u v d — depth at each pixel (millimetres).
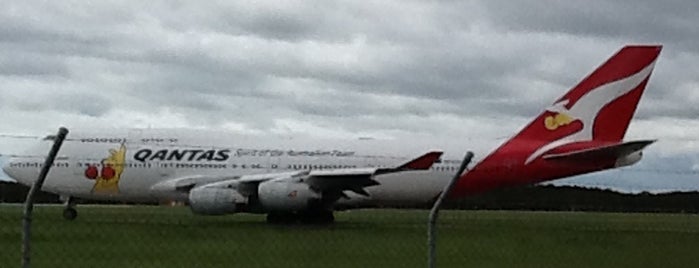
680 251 26703
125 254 24328
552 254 25562
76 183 47812
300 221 46094
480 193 47500
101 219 46812
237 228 38906
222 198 43094
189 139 48188
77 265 21422
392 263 22594
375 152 46969
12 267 20734
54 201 57844
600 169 46469
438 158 43906
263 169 47031
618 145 43750
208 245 28250
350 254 25375
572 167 46250
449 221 51656
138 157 47688
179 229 36250
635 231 37406
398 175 46812
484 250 26953
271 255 24734
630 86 46094
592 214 78125
